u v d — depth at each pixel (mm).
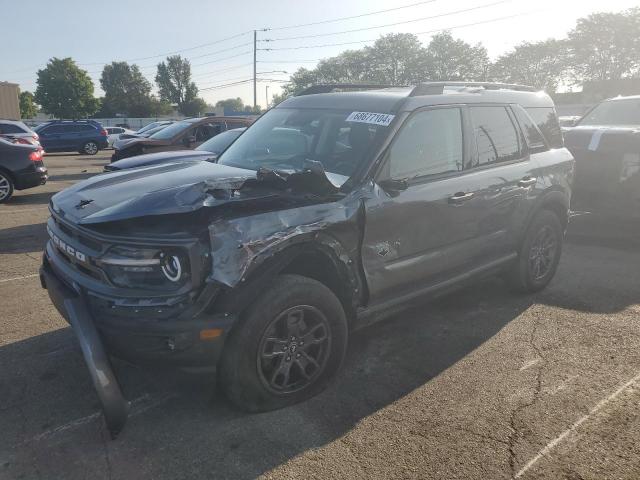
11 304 4926
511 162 4676
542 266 5219
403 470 2709
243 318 2930
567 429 3049
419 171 3836
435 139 3996
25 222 8766
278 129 4324
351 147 3711
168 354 2750
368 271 3475
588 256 6473
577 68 61281
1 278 5719
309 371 3328
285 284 3045
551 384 3533
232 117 12195
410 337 4254
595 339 4207
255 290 2906
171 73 116500
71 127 26297
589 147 6840
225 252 2766
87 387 3494
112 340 2789
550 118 5375
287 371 3189
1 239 7535
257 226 2895
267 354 3074
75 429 3043
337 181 3445
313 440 2943
